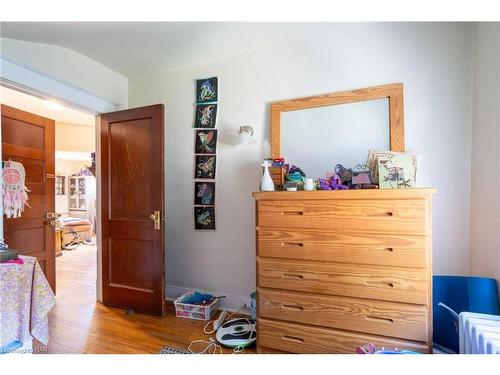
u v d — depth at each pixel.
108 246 2.38
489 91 1.44
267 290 1.58
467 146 1.63
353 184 1.52
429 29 1.72
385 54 1.82
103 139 2.41
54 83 2.04
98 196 2.50
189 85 2.45
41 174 2.46
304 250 1.50
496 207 1.38
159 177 2.15
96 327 1.98
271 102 2.14
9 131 2.19
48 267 2.50
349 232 1.41
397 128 1.74
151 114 2.19
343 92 1.89
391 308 1.33
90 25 1.71
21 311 1.29
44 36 1.79
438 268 1.69
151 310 2.18
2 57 1.71
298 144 2.00
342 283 1.42
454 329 1.47
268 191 1.60
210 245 2.38
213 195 2.35
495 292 1.39
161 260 2.15
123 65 2.43
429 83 1.71
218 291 2.35
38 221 2.42
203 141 2.39
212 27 1.84
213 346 1.73
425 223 1.28
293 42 2.07
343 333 1.41
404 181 1.45
